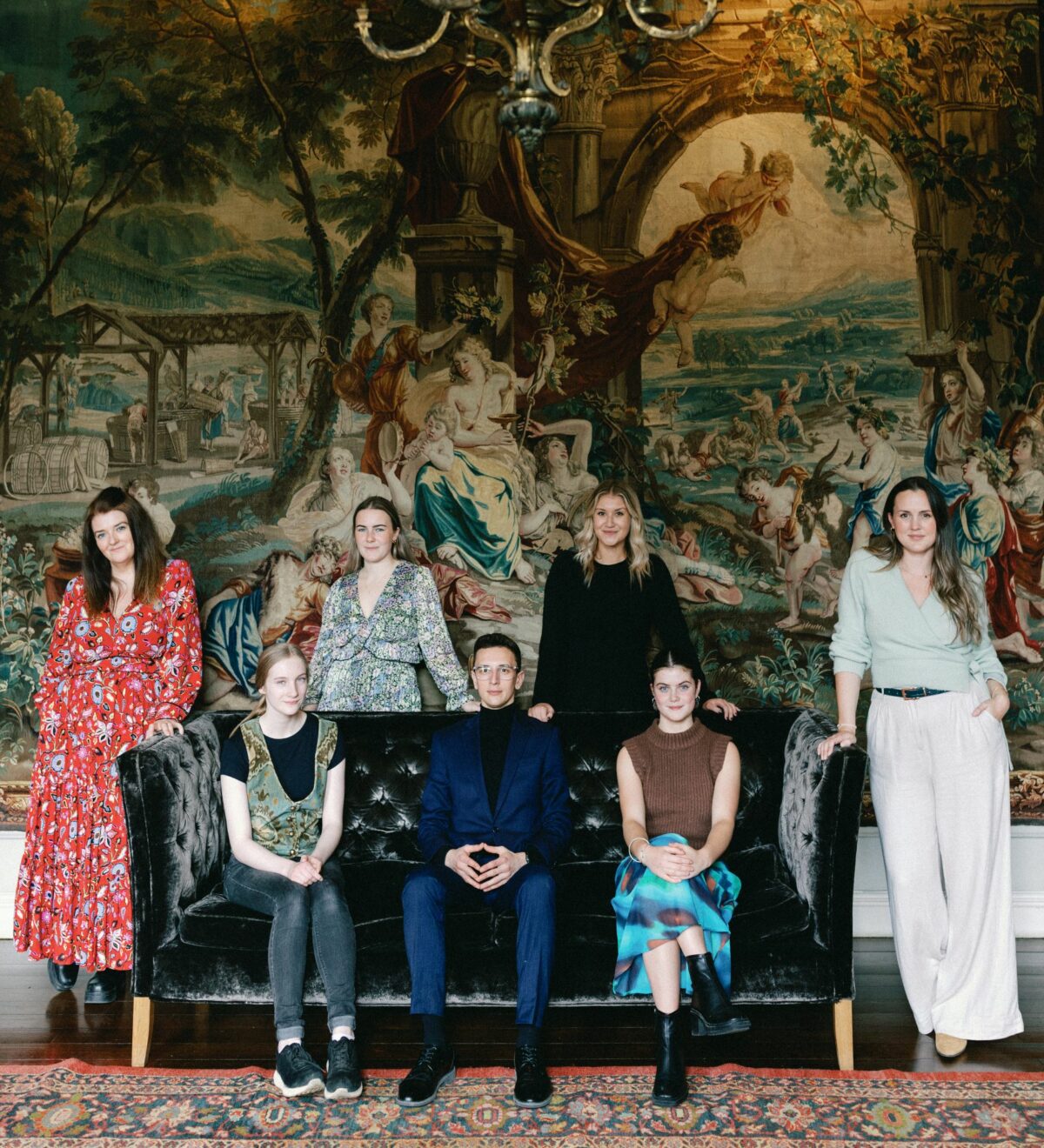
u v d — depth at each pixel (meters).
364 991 2.99
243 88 4.72
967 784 3.18
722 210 4.67
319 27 4.72
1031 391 4.61
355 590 4.02
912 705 3.23
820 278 4.64
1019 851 4.47
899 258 4.64
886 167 4.66
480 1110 2.73
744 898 3.12
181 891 3.14
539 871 2.94
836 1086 2.87
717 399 4.62
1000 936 3.16
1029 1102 2.78
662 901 2.84
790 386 4.61
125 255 4.71
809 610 4.55
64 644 3.75
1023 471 4.57
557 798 3.25
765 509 4.58
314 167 4.71
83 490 4.68
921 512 3.23
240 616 4.62
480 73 4.70
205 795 3.40
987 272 4.64
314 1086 2.76
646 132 4.69
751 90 4.68
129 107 4.73
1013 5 4.71
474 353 4.67
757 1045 3.21
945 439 4.59
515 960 2.97
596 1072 2.96
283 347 4.69
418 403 4.66
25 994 3.71
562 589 3.88
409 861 3.56
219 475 4.67
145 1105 2.78
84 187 4.73
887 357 4.61
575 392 4.65
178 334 4.70
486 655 3.32
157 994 3.02
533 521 4.62
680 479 4.61
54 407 4.70
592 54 4.69
